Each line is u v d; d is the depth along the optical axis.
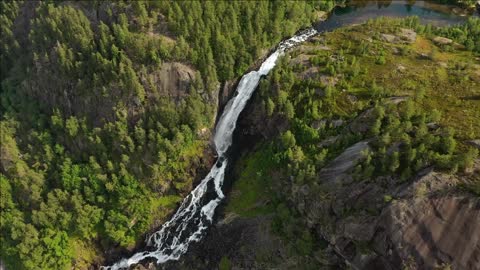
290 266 84.88
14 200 104.12
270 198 94.12
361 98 92.81
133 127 101.38
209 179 106.56
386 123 83.25
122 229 98.88
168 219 101.62
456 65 96.25
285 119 97.75
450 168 69.00
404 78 95.00
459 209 65.06
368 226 73.44
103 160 100.62
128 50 103.50
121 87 100.88
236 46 107.94
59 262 95.38
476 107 82.25
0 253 99.56
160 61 102.06
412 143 75.12
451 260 63.34
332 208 79.44
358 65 99.88
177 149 100.69
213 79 103.62
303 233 84.31
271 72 102.81
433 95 88.00
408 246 66.50
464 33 109.25
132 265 98.81
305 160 86.69
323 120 92.06
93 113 105.62
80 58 106.19
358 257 74.19
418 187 69.31
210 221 99.81
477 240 62.62
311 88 98.31
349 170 79.62
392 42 107.56
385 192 73.88
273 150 96.50
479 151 70.38
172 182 103.06
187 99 101.50
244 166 103.44
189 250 97.56
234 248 92.62
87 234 98.44
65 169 101.94
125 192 98.44
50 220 97.75
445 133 74.25
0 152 108.25
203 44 103.94
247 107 108.44
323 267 81.94
